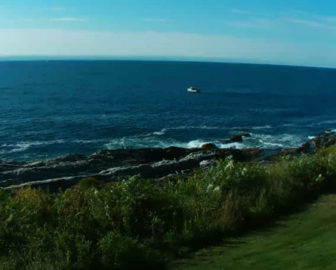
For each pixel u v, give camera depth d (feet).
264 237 26.84
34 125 165.48
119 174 86.12
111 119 183.83
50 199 30.04
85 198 28.71
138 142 138.41
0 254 22.57
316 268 20.10
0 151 122.72
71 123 170.91
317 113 223.10
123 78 479.00
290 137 149.28
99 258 22.54
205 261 23.26
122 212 26.94
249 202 31.89
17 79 441.27
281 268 20.65
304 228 28.09
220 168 37.06
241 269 21.25
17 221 25.13
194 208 29.53
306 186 37.70
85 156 100.22
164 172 92.07
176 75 568.00
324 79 572.51
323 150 58.59
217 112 215.51
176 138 145.69
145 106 234.58
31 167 89.97
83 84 381.81
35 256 21.86
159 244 25.43
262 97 300.61
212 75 591.78
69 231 24.72
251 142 137.90
